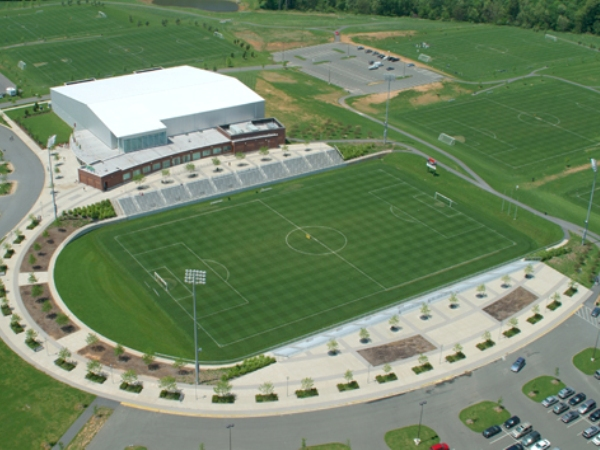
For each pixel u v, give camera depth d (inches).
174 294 7524.6
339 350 6697.8
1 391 6112.2
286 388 6230.3
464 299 7465.6
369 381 6333.7
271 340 6914.4
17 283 7568.9
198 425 5826.8
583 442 5762.8
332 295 7583.7
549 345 6840.6
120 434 5708.7
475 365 6560.0
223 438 5708.7
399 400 6141.7
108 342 6776.6
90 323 7042.3
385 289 7711.6
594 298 7539.4
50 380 6240.2
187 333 6983.3
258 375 6378.0
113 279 7746.1
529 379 6417.3
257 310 7327.8
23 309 7165.4
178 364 6358.3
